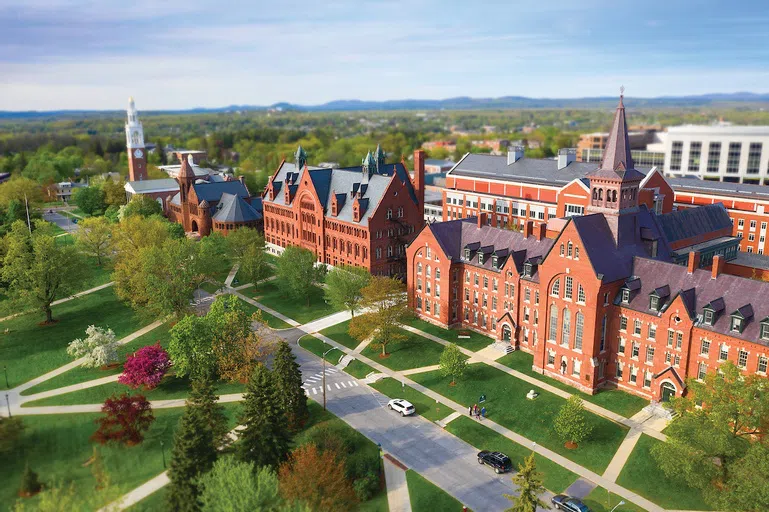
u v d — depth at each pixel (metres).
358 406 79.69
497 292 95.12
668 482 61.97
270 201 152.88
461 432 73.00
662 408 74.00
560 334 82.62
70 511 47.44
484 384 83.44
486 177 152.00
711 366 70.12
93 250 143.12
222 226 160.25
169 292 101.25
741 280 70.56
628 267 80.88
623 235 83.19
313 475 56.09
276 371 74.06
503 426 73.88
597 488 61.66
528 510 52.22
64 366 92.12
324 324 107.25
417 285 106.69
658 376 74.56
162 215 186.12
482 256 96.44
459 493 61.75
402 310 94.81
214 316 86.50
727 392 58.38
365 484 61.19
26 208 176.38
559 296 81.75
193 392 65.56
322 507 54.44
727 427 56.81
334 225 131.50
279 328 106.25
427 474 65.00
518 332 92.81
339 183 135.38
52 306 118.38
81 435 72.31
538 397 79.38
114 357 90.25
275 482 50.06
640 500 59.69
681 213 103.38
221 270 128.88
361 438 71.88
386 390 83.62
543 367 85.56
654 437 69.44
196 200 166.75
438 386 83.94
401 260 127.25
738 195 126.88
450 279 99.69
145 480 63.34
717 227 106.81
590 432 70.50
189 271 105.12
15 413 77.81
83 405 80.06
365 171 130.62
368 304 95.31
